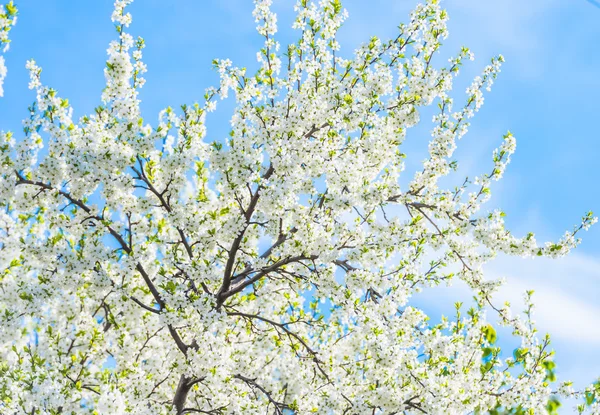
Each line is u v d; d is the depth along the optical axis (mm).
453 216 8992
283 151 8266
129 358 9023
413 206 9180
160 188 9180
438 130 8953
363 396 8492
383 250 8625
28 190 8180
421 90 8742
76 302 9656
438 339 8750
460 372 9016
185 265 8258
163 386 9969
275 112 8406
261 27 8617
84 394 8500
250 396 9578
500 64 8773
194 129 8484
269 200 7938
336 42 8766
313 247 8320
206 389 9469
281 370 9219
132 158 8062
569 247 8578
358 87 8945
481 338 9383
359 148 8844
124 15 8078
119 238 8453
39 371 7621
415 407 8148
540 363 9125
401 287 8930
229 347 8766
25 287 8305
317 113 8828
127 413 7598
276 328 9867
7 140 7555
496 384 9195
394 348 7922
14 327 8125
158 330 9805
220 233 8297
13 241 8719
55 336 8914
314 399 8539
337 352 9453
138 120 7934
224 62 8648
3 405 7699
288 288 10133
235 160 7852
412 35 8672
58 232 8617
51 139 7738
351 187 8469
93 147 7969
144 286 9945
